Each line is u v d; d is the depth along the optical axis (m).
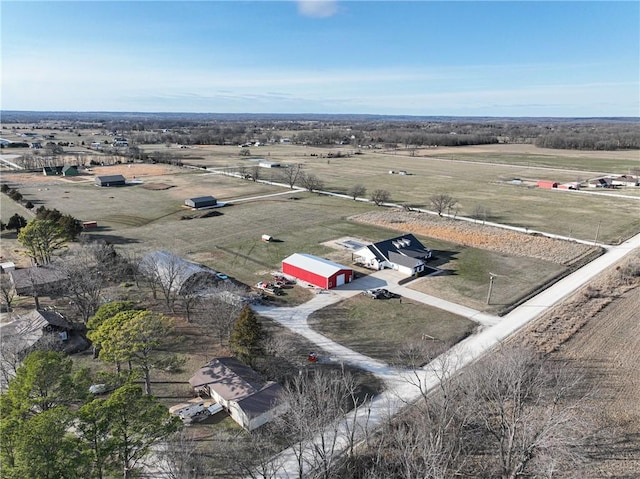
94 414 26.09
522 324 54.44
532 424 32.12
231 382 40.06
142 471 31.03
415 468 27.25
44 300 59.53
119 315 39.91
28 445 23.16
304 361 46.47
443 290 64.94
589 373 43.44
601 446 33.81
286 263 70.12
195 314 56.75
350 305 60.19
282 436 35.62
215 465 32.38
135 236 90.69
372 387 42.09
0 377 39.84
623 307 58.12
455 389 35.66
